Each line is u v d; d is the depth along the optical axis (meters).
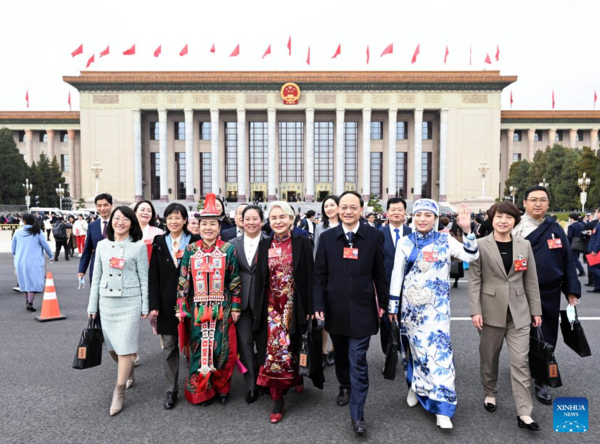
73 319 8.73
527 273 4.62
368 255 4.40
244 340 5.01
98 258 4.84
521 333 4.43
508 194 63.09
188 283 4.82
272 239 4.84
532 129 69.12
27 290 9.42
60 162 70.56
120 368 4.60
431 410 4.25
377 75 58.06
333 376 5.80
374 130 63.97
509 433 4.10
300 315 4.54
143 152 62.72
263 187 63.44
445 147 59.16
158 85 58.22
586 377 5.51
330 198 6.93
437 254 4.39
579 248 14.04
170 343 4.84
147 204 6.55
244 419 4.43
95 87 58.34
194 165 62.31
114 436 4.04
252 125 63.56
